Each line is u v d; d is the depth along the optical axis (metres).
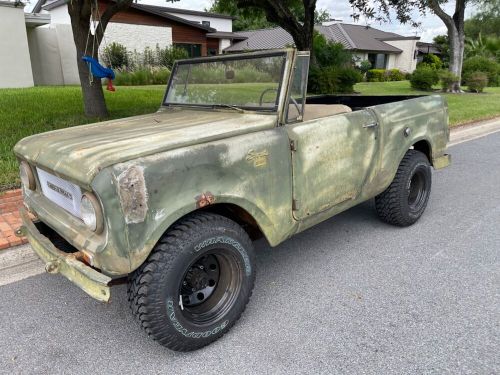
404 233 4.40
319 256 3.94
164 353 2.70
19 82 16.70
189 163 2.41
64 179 2.48
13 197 4.61
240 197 2.67
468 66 22.83
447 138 4.77
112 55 21.08
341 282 3.48
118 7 7.74
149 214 2.27
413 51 38.06
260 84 3.15
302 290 3.37
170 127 2.95
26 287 3.47
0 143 5.95
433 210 5.04
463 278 3.49
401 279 3.50
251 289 2.87
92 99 8.07
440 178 6.38
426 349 2.66
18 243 3.99
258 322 2.97
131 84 18.52
